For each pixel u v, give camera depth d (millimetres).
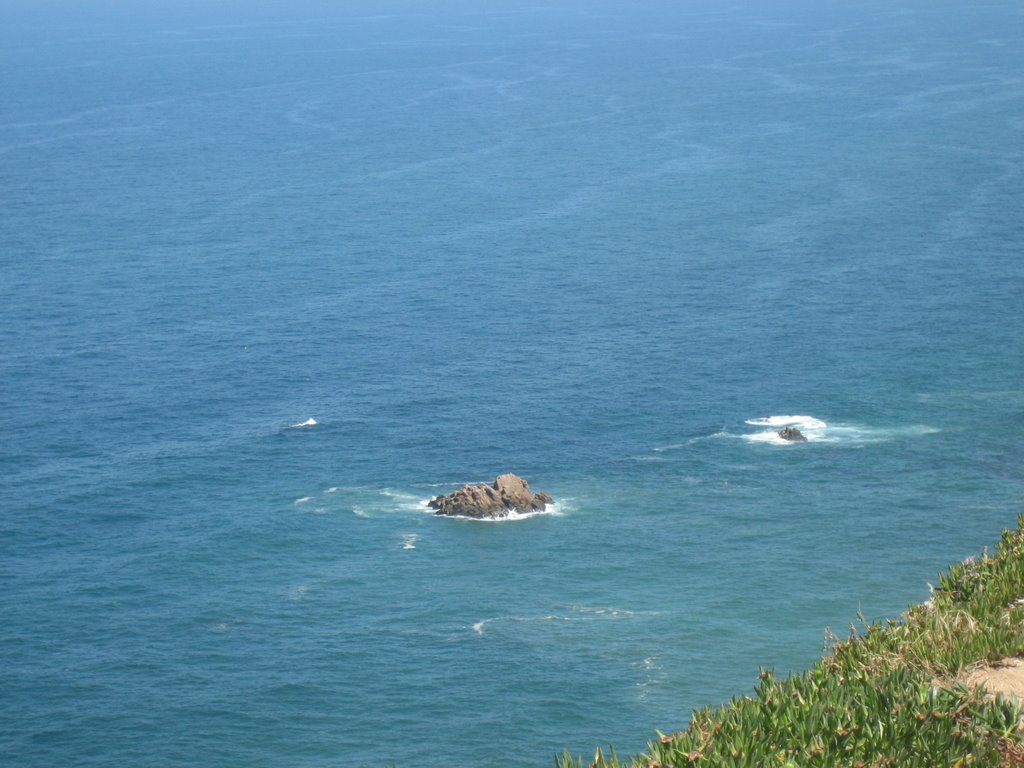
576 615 72812
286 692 65688
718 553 80062
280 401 111000
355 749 60531
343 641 70938
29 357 124000
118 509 90188
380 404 109750
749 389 110375
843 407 105562
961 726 15578
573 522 85812
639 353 121188
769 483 91188
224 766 59719
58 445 101938
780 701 16156
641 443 99688
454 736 60969
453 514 87375
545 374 116125
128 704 65438
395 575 79125
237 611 75125
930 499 87438
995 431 99312
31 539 85625
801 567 77625
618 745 59312
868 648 20016
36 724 63719
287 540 84562
